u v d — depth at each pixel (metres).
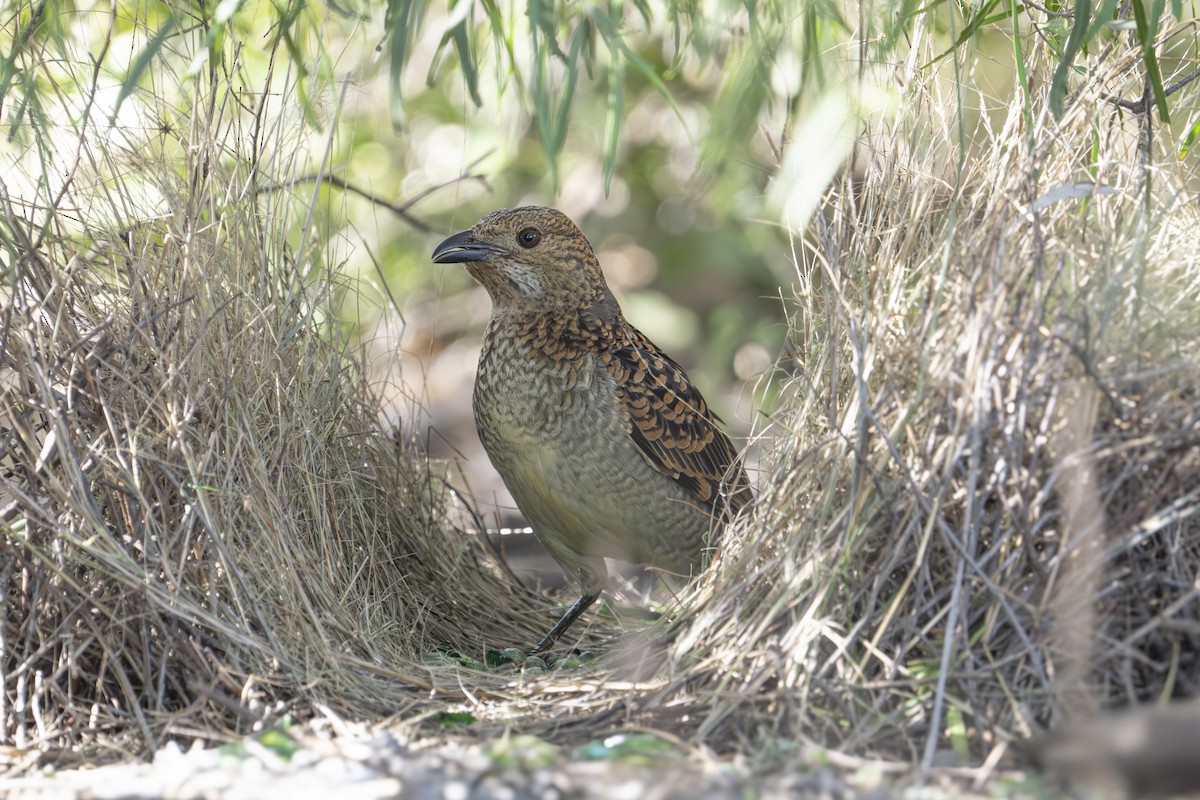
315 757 5.23
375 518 8.24
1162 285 6.29
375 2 8.12
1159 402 5.74
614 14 6.46
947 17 8.39
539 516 8.37
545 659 8.31
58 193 7.39
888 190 7.17
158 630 6.27
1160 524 5.41
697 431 8.29
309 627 6.73
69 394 6.59
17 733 5.94
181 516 6.64
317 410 7.93
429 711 6.20
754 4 6.54
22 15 7.54
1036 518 5.60
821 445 6.39
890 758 5.22
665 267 15.77
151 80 7.82
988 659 5.56
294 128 8.10
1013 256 6.23
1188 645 5.42
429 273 14.41
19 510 6.47
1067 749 4.66
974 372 5.80
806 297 7.48
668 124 15.47
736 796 4.68
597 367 8.02
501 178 14.73
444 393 15.29
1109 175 6.91
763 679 5.70
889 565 5.77
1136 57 7.01
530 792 4.69
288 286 7.88
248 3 8.81
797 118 7.96
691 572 8.46
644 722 5.74
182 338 7.02
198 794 4.84
